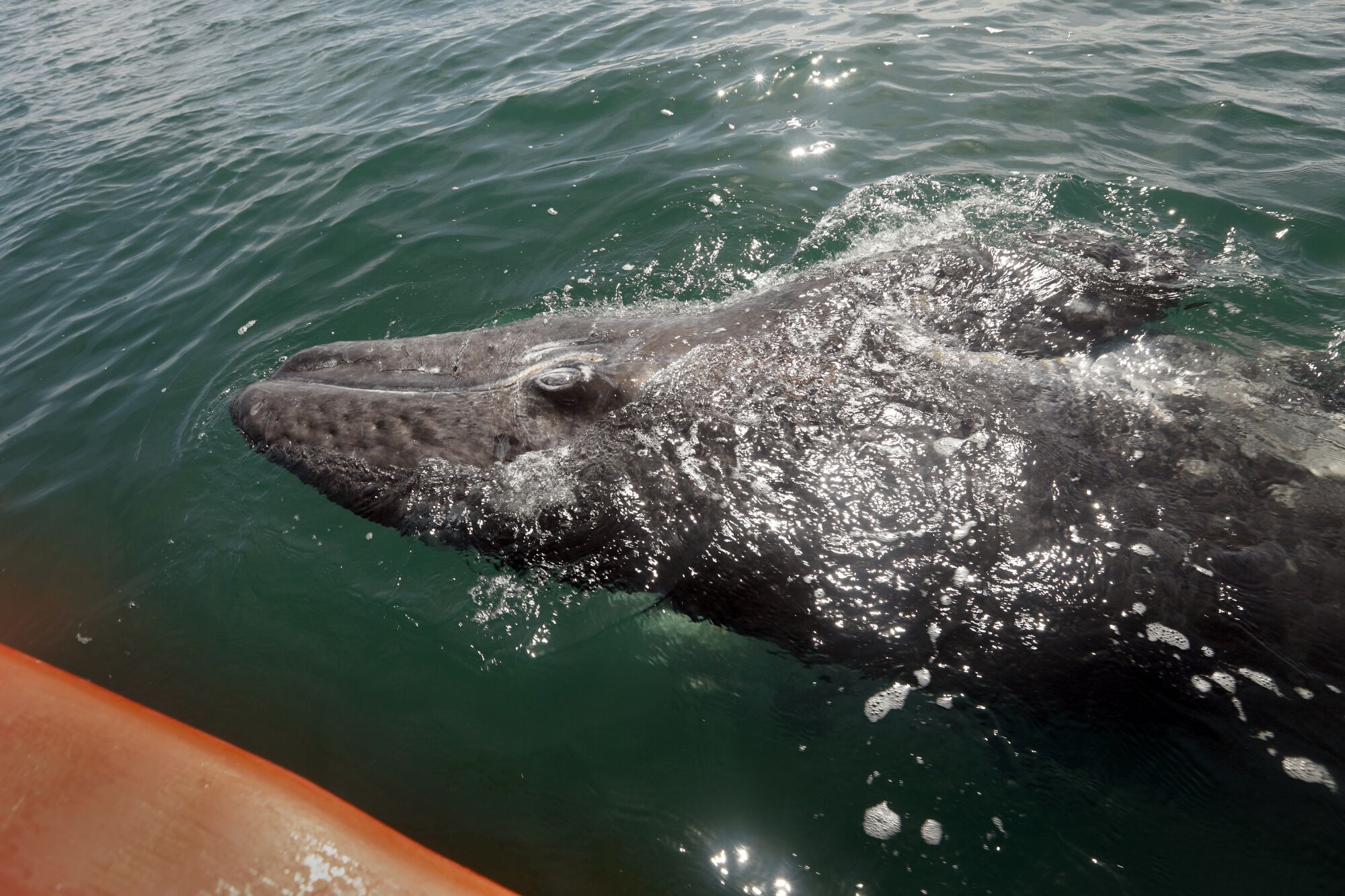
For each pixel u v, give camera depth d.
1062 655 3.28
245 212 8.72
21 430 6.44
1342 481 3.38
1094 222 6.68
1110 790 3.21
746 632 3.76
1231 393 3.95
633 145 8.74
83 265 8.55
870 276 4.64
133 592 4.86
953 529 3.49
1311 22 9.73
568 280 6.94
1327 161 7.09
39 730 2.92
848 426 3.81
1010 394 3.92
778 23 11.06
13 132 12.64
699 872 3.31
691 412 4.02
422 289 7.06
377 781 3.79
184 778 2.80
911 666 3.49
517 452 4.12
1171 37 9.74
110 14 18.69
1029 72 9.16
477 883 2.63
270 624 4.48
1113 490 3.44
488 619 4.19
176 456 5.64
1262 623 3.07
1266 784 2.98
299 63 13.09
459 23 13.23
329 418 4.45
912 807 3.35
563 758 3.76
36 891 2.44
